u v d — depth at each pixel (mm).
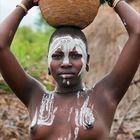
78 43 2070
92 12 2082
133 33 2066
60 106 2072
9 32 2109
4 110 3641
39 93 2117
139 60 2072
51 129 2049
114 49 3998
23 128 3572
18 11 2137
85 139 2021
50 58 2082
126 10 2092
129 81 2078
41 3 2115
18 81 2115
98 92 2078
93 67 4023
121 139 3521
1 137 3512
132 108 3711
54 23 2092
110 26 4082
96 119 2037
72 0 2061
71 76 2061
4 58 2096
